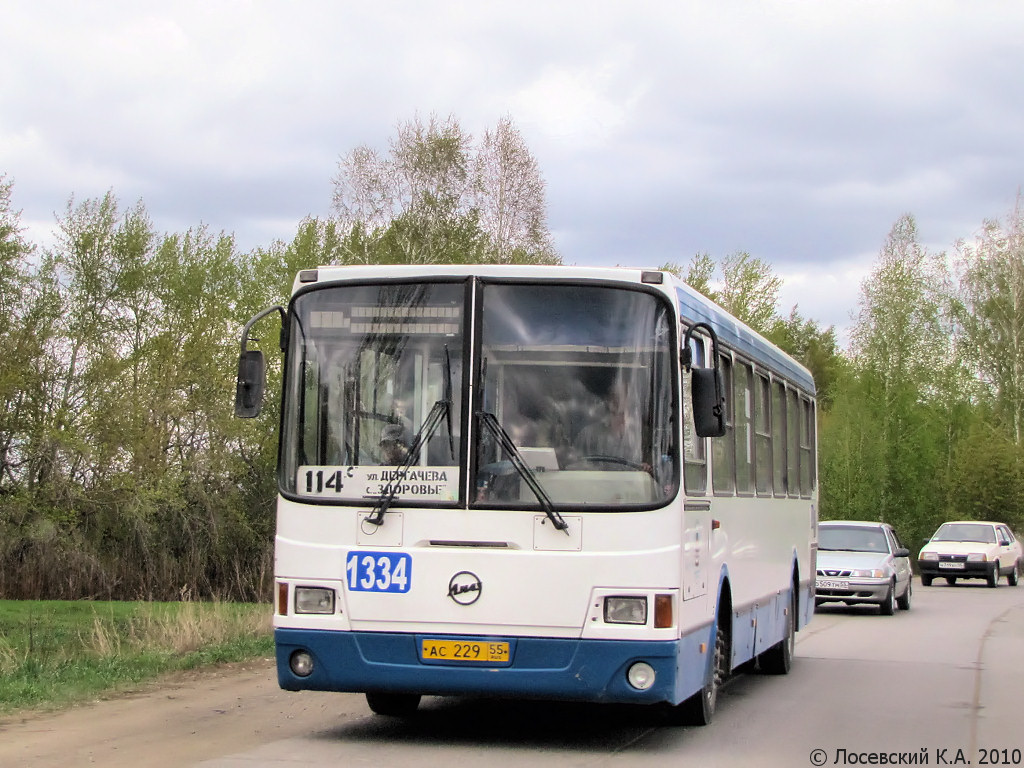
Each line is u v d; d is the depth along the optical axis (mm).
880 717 11805
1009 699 13219
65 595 37781
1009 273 74625
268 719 11078
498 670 9195
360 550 9445
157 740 9883
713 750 9758
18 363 37281
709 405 9336
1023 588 41625
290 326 9883
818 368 104938
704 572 10266
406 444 9516
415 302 9703
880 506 58781
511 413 9445
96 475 39125
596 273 9609
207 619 18094
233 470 41219
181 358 41500
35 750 9375
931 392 67125
